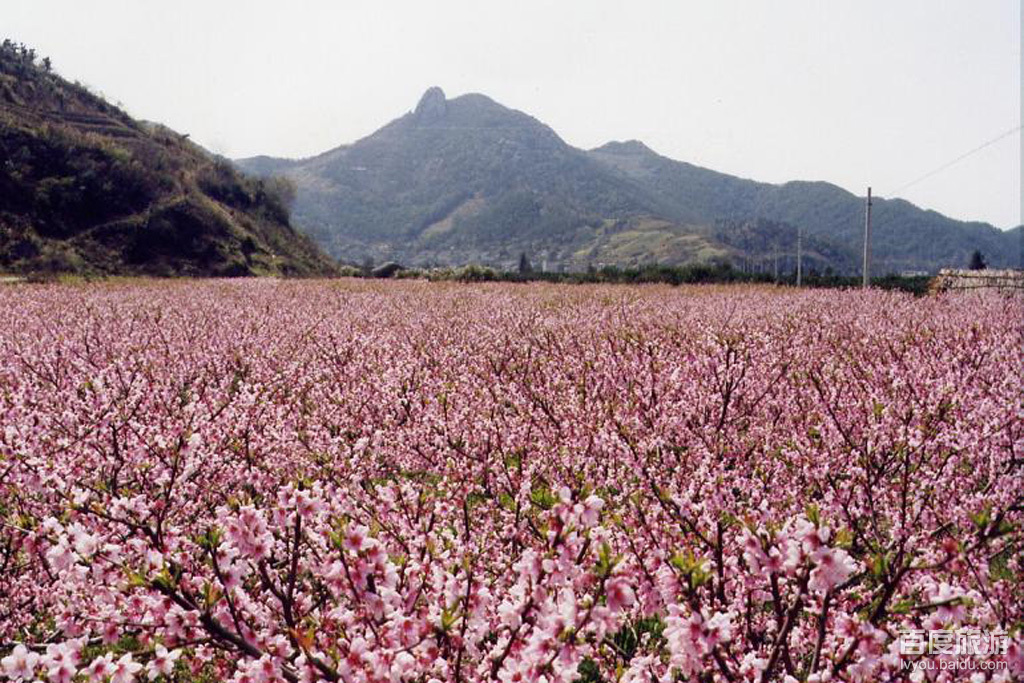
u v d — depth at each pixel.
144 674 3.48
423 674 3.07
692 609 2.73
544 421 7.46
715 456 5.84
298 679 2.83
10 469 4.70
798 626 3.61
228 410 6.97
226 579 2.92
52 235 72.88
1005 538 3.97
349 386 10.07
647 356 10.62
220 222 88.38
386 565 2.88
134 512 3.60
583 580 2.94
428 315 21.47
